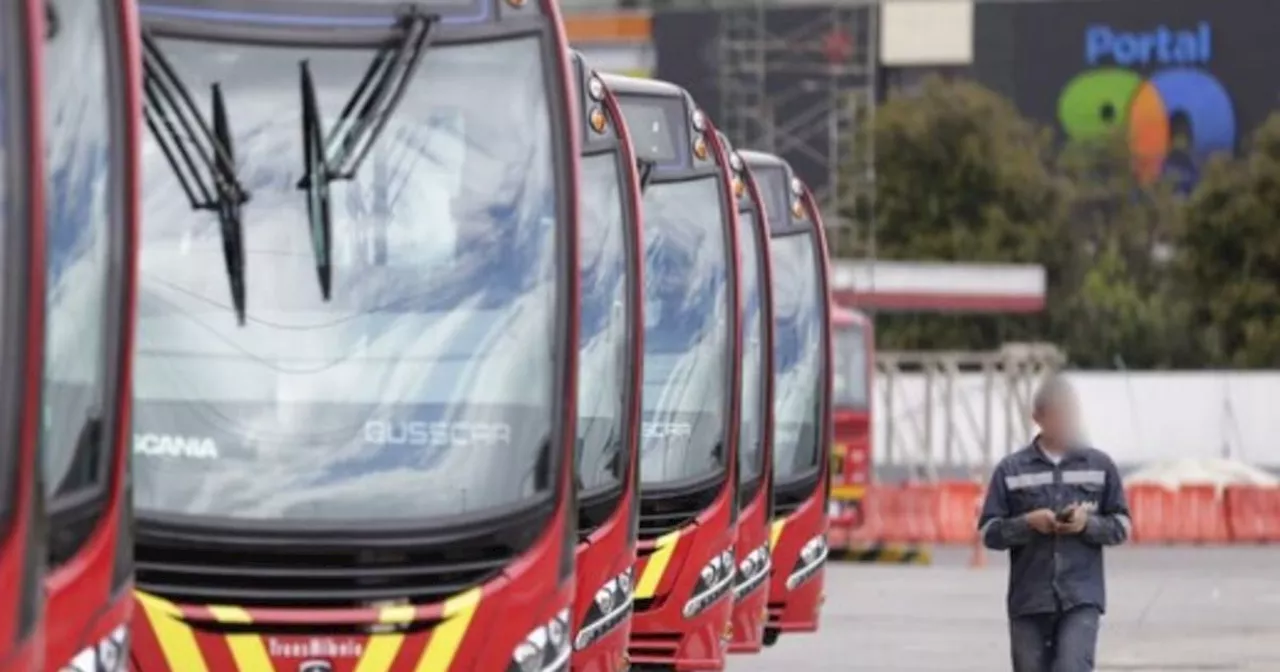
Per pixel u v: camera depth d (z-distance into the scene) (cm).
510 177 2427
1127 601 6425
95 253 1900
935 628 5641
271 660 2294
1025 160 16788
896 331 16388
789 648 5128
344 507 2320
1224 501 9194
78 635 1848
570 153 2453
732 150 3944
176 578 2284
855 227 14488
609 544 2920
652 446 3472
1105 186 19075
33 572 1691
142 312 2330
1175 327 16712
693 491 3472
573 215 2448
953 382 11825
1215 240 16688
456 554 2341
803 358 4391
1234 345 16638
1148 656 5041
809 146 17150
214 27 2383
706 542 3484
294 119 2383
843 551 8175
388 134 2402
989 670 4738
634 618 3428
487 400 2383
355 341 2362
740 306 3566
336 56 2402
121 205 1942
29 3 1688
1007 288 12631
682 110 3591
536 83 2450
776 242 4438
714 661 3503
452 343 2383
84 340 1875
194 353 2330
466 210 2411
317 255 2369
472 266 2405
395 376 2362
